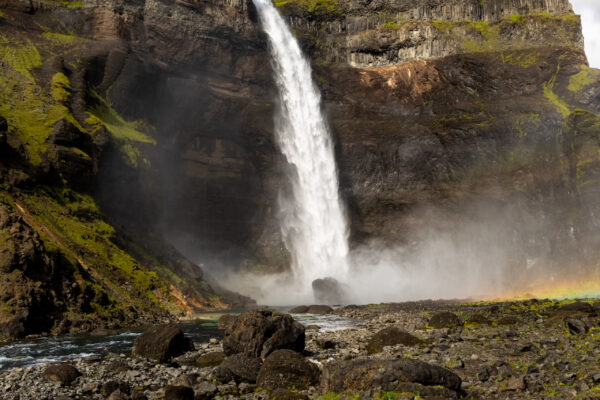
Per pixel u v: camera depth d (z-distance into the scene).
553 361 14.58
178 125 71.81
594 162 75.69
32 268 28.28
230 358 16.39
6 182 38.84
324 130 89.12
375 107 94.38
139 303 35.62
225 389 14.50
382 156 87.62
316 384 14.43
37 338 25.03
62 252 32.56
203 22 78.81
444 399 11.13
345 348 20.78
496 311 32.44
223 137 76.50
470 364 15.14
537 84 92.94
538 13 102.56
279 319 18.53
